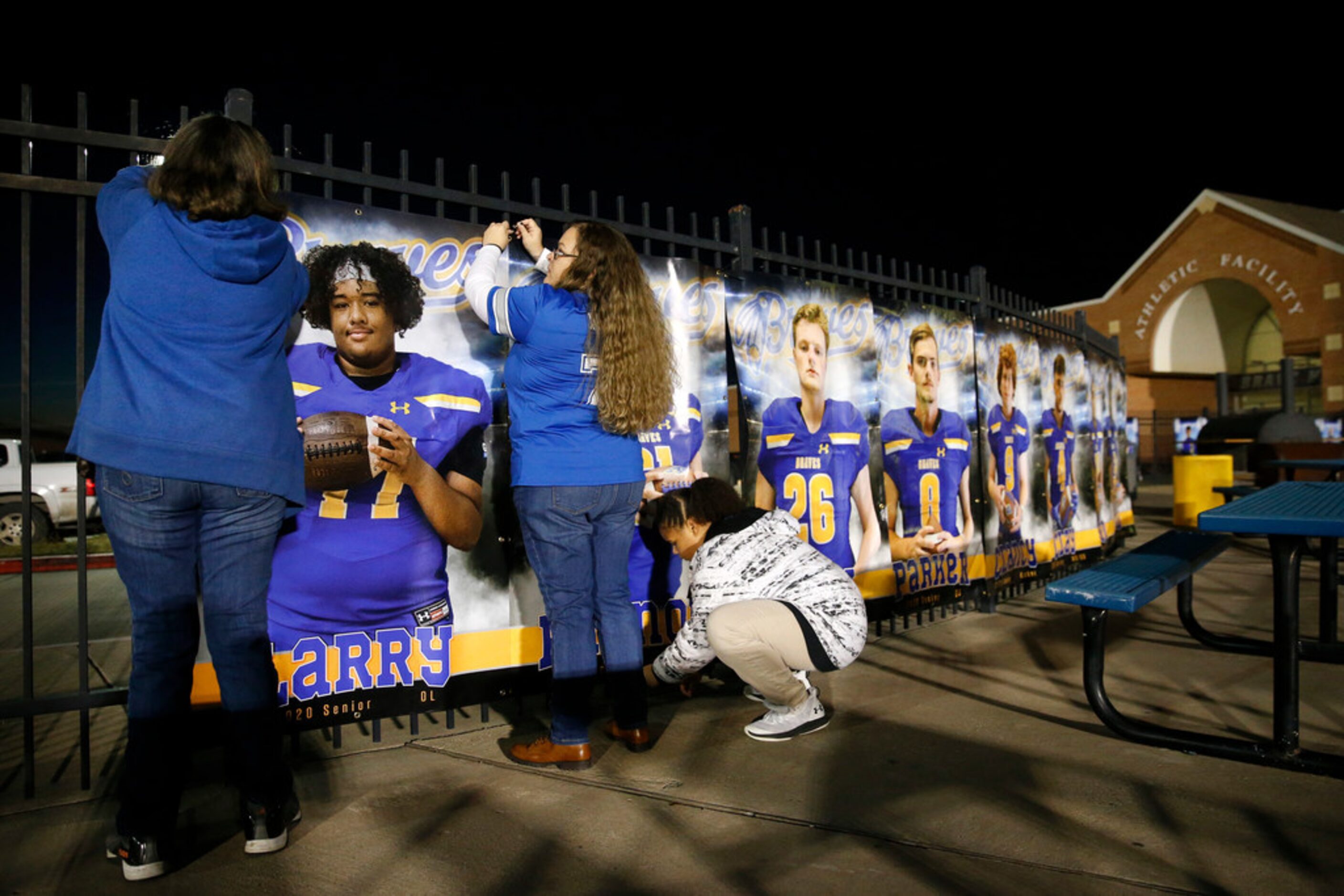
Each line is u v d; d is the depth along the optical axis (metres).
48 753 3.04
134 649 2.04
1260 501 3.25
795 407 4.36
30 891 1.98
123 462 1.93
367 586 2.95
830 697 3.60
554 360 2.71
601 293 2.79
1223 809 2.42
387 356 3.01
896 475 4.98
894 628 4.88
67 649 5.14
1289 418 10.78
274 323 2.17
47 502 9.52
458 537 3.16
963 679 3.87
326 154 2.93
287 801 2.29
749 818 2.38
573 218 3.50
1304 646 4.13
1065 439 6.96
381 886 2.00
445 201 3.19
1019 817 2.37
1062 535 6.80
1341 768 2.64
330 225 2.91
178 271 2.00
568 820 2.37
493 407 3.26
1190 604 4.44
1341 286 27.14
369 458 2.96
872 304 4.82
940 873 2.05
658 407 2.86
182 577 2.05
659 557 3.77
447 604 3.13
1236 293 31.83
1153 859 2.11
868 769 2.75
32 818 2.43
